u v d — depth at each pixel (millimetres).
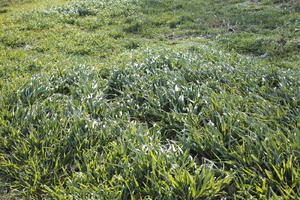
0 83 5727
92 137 3998
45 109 4641
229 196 3225
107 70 6051
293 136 3592
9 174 3660
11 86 5461
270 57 6914
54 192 3217
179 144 3832
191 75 5523
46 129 4090
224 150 3619
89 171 3426
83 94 4980
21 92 5117
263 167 3363
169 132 4348
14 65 6695
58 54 7594
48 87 5266
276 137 3580
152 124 4539
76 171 3693
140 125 4238
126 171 3289
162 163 3350
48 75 5738
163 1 12938
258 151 3438
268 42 7559
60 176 3500
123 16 11227
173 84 5062
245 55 7273
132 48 8117
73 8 12156
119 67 5973
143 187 3227
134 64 5934
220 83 5285
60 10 12094
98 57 7457
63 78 5676
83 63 6750
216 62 6090
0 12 13250
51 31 9508
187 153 3594
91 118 4406
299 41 7430
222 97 4621
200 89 4902
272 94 4832
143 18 10664
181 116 4371
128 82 5363
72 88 5230
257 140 3576
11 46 8289
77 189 3172
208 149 3764
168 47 7715
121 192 3082
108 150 3799
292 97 4594
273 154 3359
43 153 3764
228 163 3459
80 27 10016
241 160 3439
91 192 3145
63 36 9047
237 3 12031
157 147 3604
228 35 8484
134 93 5105
